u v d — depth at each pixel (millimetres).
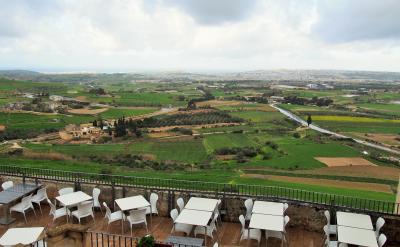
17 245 8742
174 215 11414
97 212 13633
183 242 9594
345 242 9109
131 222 11625
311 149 63469
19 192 12891
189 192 12922
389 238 11141
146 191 13320
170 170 43156
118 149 61000
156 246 8312
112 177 16797
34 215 13297
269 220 10383
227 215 12719
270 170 46688
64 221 12828
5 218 12391
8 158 39469
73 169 29578
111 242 11062
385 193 31141
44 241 8945
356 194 26328
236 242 11234
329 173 45438
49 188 14477
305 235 11711
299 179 39781
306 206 11984
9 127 76188
